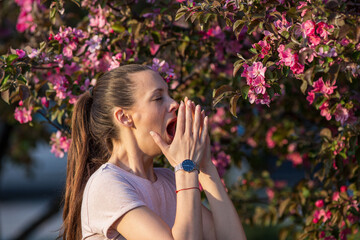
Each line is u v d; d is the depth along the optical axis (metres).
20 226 16.61
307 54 3.24
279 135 6.01
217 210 3.21
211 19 4.41
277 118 6.05
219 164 5.34
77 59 4.39
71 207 3.24
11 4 6.88
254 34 3.74
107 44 4.45
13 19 7.14
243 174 6.50
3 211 19.52
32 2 5.35
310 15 3.24
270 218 6.17
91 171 3.29
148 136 3.12
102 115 3.19
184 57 4.76
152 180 3.26
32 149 10.09
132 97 3.10
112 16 4.57
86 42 4.31
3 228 16.33
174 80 5.01
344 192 4.23
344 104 3.75
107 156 3.32
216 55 4.77
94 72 4.48
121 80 3.15
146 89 3.12
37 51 4.08
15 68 3.93
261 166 6.50
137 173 3.15
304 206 4.92
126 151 3.19
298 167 6.22
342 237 4.32
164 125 3.14
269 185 6.59
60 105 4.49
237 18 3.49
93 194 2.94
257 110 5.87
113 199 2.87
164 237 2.76
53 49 4.23
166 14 4.39
